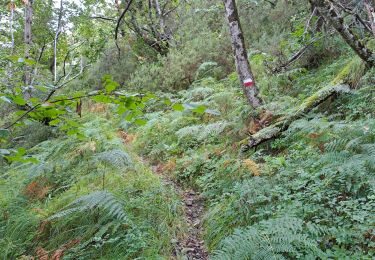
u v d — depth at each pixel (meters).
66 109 2.05
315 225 3.29
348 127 4.58
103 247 3.90
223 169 5.25
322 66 7.91
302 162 4.57
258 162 5.55
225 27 11.61
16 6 12.45
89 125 7.21
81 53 14.16
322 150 4.70
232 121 6.89
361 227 3.17
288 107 6.49
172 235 4.16
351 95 5.76
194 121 7.96
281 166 4.79
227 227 4.04
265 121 6.29
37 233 4.33
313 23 8.48
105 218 4.21
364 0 5.70
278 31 10.17
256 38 11.11
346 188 3.81
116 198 4.21
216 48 11.31
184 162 6.19
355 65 6.12
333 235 3.19
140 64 13.41
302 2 10.02
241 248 3.12
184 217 4.64
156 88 11.30
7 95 1.94
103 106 9.93
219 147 6.49
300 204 3.71
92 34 14.32
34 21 14.11
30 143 7.89
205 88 8.58
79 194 4.84
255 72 8.84
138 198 4.66
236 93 8.12
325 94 5.84
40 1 14.21
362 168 3.71
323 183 3.94
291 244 3.23
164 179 5.99
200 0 14.70
